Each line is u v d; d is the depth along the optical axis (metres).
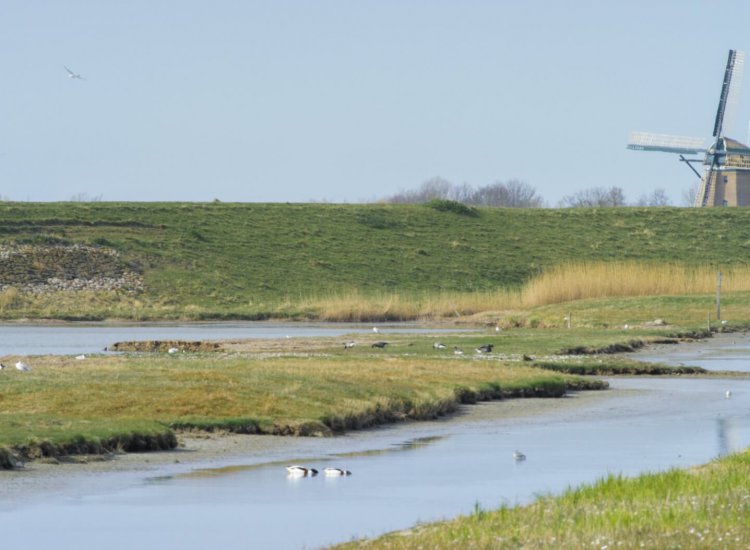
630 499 61.19
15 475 75.50
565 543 50.06
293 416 101.88
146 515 64.62
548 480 77.69
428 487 74.56
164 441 88.81
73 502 68.12
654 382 153.62
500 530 54.03
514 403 127.88
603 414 119.44
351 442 97.00
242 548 56.50
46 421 89.56
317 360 151.25
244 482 75.94
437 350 187.25
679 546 48.94
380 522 62.91
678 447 95.19
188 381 113.06
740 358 192.62
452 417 115.69
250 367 132.00
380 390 117.75
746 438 101.19
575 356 181.88
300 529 61.00
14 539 58.44
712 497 60.19
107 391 105.56
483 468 83.12
